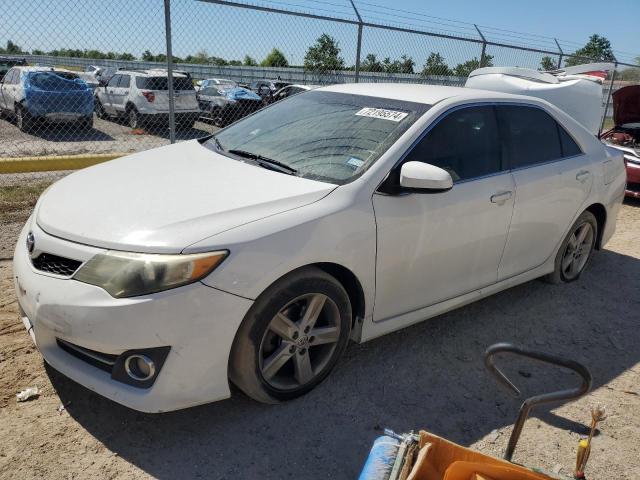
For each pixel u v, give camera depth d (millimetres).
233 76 10875
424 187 2896
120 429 2629
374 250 2926
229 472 2426
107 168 3359
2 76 13023
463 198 3342
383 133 3256
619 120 8680
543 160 4059
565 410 3068
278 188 2859
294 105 3941
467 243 3453
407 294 3236
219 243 2414
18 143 10781
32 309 2504
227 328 2432
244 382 2623
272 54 8719
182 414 2756
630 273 5273
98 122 14320
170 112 6832
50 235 2602
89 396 2838
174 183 2941
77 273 2406
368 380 3158
